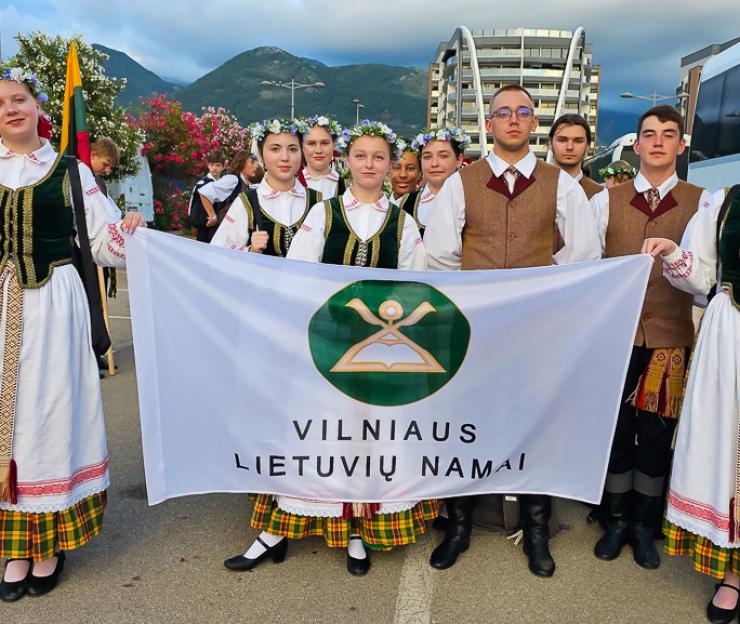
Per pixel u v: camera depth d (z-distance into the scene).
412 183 4.41
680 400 2.88
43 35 11.65
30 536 2.54
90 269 2.64
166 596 2.59
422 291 2.66
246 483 2.70
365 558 2.82
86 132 4.35
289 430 2.68
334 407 2.68
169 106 17.86
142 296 2.55
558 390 2.75
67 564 2.82
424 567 2.84
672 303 2.92
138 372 2.55
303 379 2.66
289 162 3.12
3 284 2.43
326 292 2.64
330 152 4.44
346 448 2.70
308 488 2.70
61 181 2.54
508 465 2.80
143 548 2.96
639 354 2.96
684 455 2.55
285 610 2.51
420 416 2.72
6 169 2.49
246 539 3.06
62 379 2.49
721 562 2.49
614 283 2.65
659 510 3.05
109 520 3.23
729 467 2.41
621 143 14.84
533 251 2.94
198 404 2.63
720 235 2.52
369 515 2.75
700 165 11.25
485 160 3.02
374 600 2.59
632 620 2.49
